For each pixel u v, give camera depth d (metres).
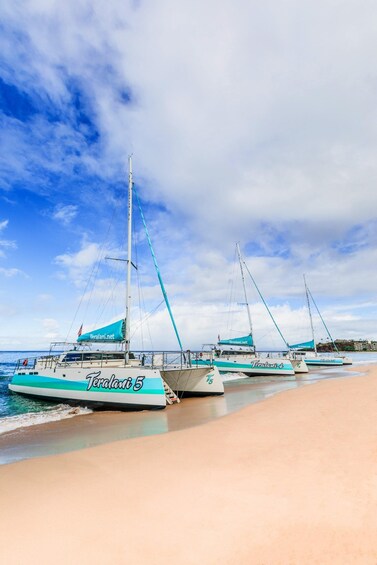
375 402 9.62
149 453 6.30
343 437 6.23
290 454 5.48
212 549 3.00
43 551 3.14
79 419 11.32
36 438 8.65
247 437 6.89
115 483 4.82
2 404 14.98
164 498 4.16
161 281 16.92
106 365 16.22
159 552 3.02
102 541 3.27
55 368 15.45
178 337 16.30
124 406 12.92
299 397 12.59
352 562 2.67
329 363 45.78
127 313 15.59
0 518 3.86
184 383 17.38
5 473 5.46
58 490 4.68
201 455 5.90
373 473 4.40
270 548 2.94
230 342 32.59
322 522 3.29
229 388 20.53
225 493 4.16
